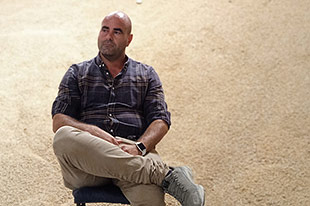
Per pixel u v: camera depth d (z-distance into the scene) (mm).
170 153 2785
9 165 2668
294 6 3922
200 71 3348
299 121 2957
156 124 2162
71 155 1896
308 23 3729
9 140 2846
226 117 3006
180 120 2996
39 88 3240
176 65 3398
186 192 1891
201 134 2902
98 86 2215
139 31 3725
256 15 3848
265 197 2492
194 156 2762
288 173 2629
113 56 2240
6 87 3246
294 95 3141
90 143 1900
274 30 3680
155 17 3891
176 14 3914
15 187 2537
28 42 3662
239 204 2467
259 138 2854
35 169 2656
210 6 3992
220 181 2605
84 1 4176
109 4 4090
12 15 4070
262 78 3273
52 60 3471
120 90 2225
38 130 2928
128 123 2168
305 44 3535
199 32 3693
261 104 3086
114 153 1900
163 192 1977
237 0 4047
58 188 2547
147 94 2266
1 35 3777
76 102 2191
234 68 3363
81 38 3701
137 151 2020
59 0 4246
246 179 2605
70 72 2232
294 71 3316
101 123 2152
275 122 2959
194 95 3168
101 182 2025
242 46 3545
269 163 2697
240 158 2740
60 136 1925
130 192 1946
